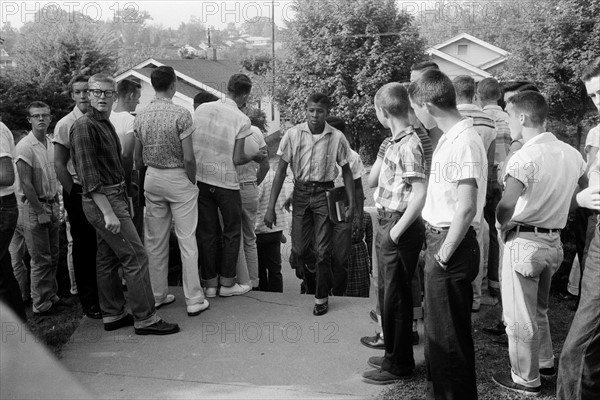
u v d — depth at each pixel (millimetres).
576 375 3158
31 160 4680
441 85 3150
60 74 23672
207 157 4875
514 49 23156
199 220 5031
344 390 3697
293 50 27594
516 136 3805
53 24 24141
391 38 26234
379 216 3730
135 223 5105
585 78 3357
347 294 5707
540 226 3504
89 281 4734
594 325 3090
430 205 3236
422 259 4418
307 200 4867
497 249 5078
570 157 3523
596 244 3127
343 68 26203
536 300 3584
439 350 3225
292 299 5199
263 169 5777
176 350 4207
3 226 4102
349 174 4895
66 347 4230
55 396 3477
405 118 3645
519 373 3605
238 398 3596
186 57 31625
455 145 3084
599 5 21031
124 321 4605
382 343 4238
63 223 5613
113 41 25000
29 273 5352
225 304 5066
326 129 4785
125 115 4938
